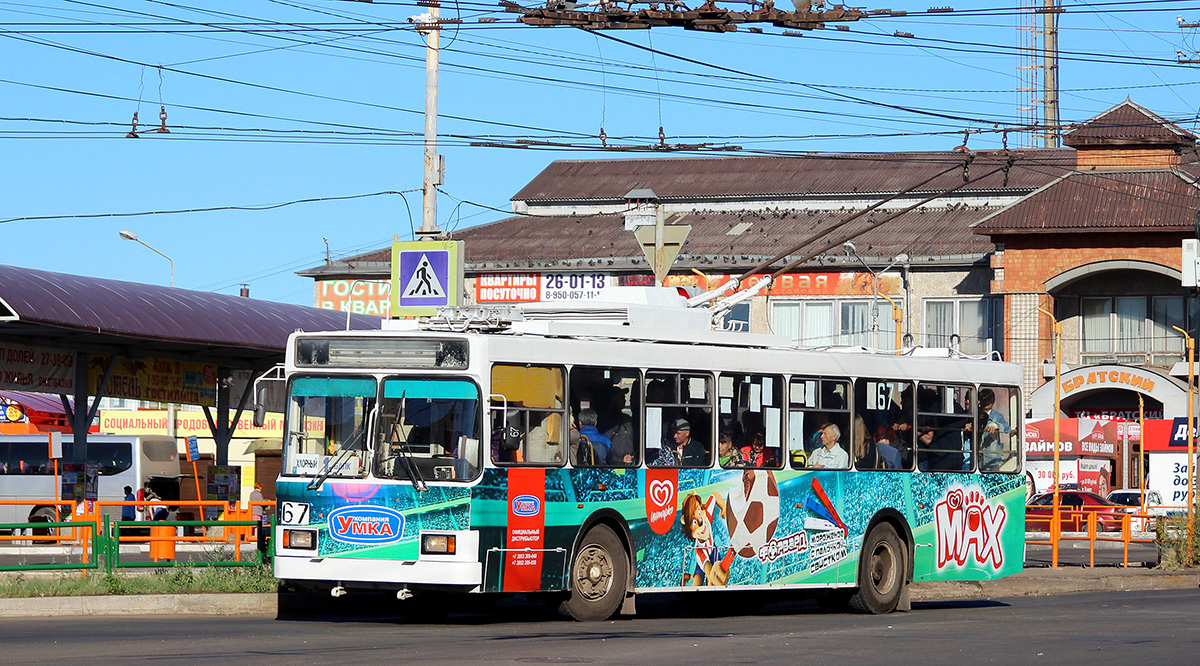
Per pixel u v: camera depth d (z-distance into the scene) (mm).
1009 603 31578
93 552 27375
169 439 61938
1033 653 19594
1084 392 86438
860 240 95750
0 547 43469
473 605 27922
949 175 101375
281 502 23062
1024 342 87562
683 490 24922
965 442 29406
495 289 99062
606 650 19266
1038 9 35875
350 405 22938
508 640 20625
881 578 27922
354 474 22719
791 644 20469
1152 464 74125
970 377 29516
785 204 103625
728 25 30078
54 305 37281
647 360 24609
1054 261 87125
